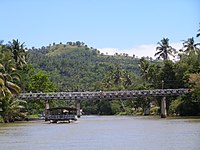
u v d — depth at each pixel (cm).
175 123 7662
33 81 14738
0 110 10031
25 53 14062
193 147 3616
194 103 11500
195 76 10888
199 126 6488
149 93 11800
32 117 13500
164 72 13475
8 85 9794
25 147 4009
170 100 13238
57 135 5478
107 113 19188
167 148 3594
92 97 12044
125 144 4041
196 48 14600
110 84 19912
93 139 4706
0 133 6069
